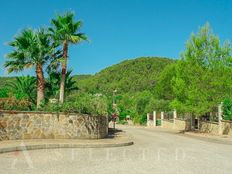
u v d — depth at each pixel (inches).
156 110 2620.6
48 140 787.4
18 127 768.3
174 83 1596.9
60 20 1111.6
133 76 6387.8
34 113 799.1
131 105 3484.3
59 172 430.0
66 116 858.8
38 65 1059.9
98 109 965.8
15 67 1053.8
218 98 1475.1
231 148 864.9
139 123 2800.2
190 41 1545.3
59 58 1090.1
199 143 999.6
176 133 1553.9
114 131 1397.6
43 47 1064.8
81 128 888.9
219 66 1488.7
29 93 1284.4
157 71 6530.5
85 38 1123.3
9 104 818.8
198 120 1676.9
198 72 1499.8
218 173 464.4
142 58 7121.1
